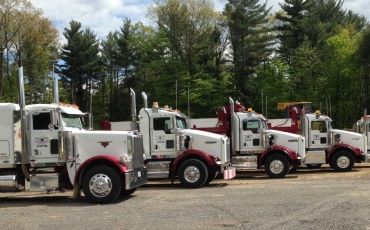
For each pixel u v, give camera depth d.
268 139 21.86
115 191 13.95
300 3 66.50
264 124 22.16
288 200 13.35
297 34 66.62
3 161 14.24
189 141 18.69
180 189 17.72
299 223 10.03
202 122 22.41
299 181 19.36
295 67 62.59
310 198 13.65
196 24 62.44
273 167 21.52
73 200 15.12
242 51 63.47
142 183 15.31
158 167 18.78
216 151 18.62
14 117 14.30
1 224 11.08
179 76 60.94
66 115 14.79
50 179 14.30
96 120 78.88
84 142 14.46
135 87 74.88
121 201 14.41
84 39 75.56
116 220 11.08
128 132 14.69
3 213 12.85
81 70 75.31
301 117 24.61
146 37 72.69
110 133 14.50
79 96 77.31
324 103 59.81
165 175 18.72
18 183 14.48
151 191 17.23
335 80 59.47
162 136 18.88
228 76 63.19
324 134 24.41
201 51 62.62
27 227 10.57
